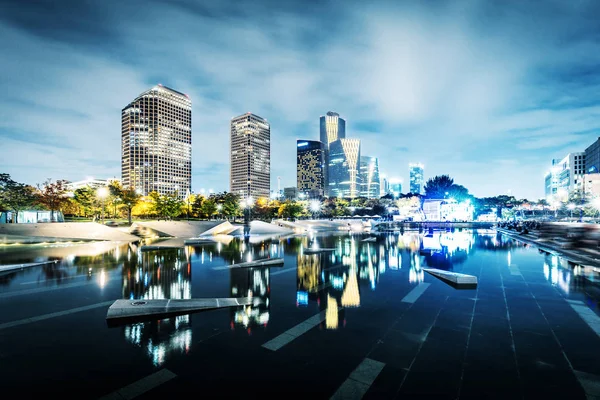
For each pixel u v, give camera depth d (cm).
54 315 887
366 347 666
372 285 1246
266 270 1590
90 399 489
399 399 483
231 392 504
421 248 2570
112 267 1691
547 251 2327
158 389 514
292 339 709
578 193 10875
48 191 4872
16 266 1631
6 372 569
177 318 856
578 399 479
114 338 720
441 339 705
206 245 2878
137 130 19875
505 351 642
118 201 6391
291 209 9350
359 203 14175
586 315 865
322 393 500
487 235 4062
